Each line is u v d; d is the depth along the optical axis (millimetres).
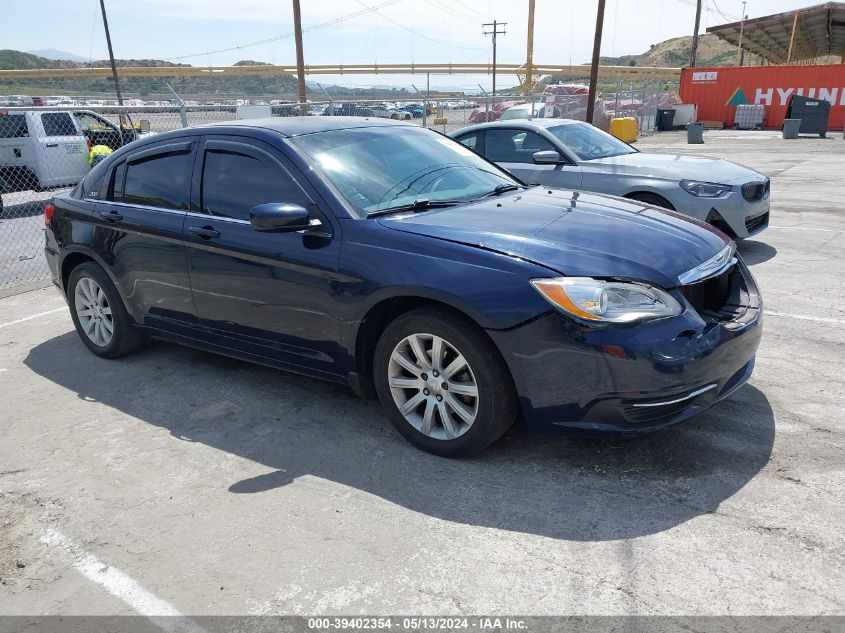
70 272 5043
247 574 2594
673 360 2867
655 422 2963
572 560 2572
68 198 4984
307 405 4062
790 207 10297
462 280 3068
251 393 4270
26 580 2645
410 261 3223
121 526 2947
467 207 3738
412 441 3463
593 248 3162
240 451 3549
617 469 3180
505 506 2939
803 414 3633
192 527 2908
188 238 4059
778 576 2428
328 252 3471
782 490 2943
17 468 3490
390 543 2732
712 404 3143
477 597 2406
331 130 4129
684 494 2953
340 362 3600
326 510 2980
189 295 4195
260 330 3906
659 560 2543
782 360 4402
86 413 4102
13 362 5027
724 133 29094
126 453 3586
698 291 3221
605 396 2904
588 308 2871
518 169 7914
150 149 4477
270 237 3701
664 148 21453
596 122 26812
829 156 17938
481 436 3180
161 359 4930
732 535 2664
